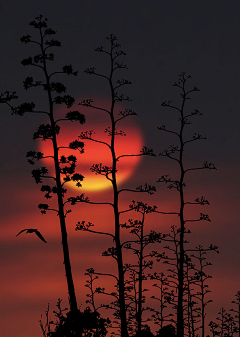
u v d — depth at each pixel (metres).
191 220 84.19
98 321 65.94
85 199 75.50
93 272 78.94
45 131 77.81
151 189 74.62
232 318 104.19
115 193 75.38
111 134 75.75
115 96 76.56
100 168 74.56
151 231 82.00
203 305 101.44
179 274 84.31
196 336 101.19
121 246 74.88
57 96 78.81
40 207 76.69
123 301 74.25
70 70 80.12
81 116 77.69
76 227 73.81
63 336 62.16
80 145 76.19
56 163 77.56
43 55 80.19
